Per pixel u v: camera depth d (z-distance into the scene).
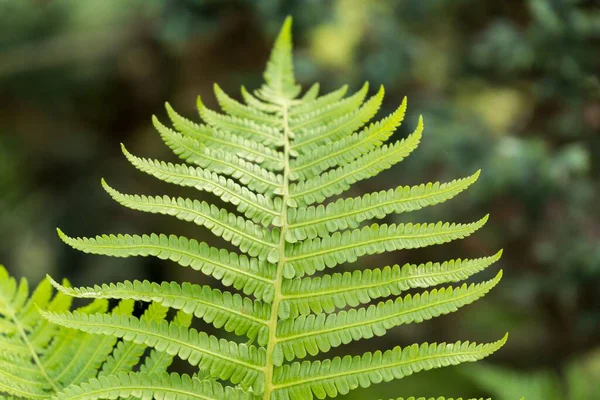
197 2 3.88
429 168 3.88
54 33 5.83
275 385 1.19
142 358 2.43
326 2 3.68
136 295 1.14
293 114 1.53
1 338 1.29
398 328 4.25
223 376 1.17
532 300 3.95
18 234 5.71
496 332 4.18
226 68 4.37
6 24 5.79
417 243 1.25
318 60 3.83
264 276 1.25
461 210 3.73
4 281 1.36
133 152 5.90
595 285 3.74
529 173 3.49
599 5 3.67
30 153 5.99
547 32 3.58
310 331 1.21
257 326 1.21
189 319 1.23
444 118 3.84
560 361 3.99
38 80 5.77
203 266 1.21
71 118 6.00
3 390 1.20
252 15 3.96
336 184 1.33
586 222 3.70
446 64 4.05
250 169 1.33
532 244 3.77
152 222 5.59
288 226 1.29
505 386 3.62
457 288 1.20
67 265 5.45
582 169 3.47
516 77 3.96
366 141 1.36
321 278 1.25
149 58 5.27
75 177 5.95
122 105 5.73
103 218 5.64
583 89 3.68
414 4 3.95
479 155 3.67
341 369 1.19
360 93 1.53
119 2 5.63
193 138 1.36
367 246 1.26
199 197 5.23
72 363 1.30
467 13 4.02
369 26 3.86
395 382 4.25
